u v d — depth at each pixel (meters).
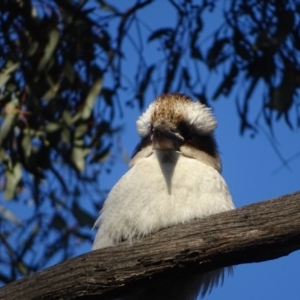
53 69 11.77
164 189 8.06
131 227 8.02
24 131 11.54
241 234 7.00
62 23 11.77
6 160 11.59
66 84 11.65
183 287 8.34
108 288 7.33
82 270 7.36
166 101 9.09
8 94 11.55
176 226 7.37
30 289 7.45
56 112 11.70
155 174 8.20
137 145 9.20
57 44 11.52
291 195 6.98
